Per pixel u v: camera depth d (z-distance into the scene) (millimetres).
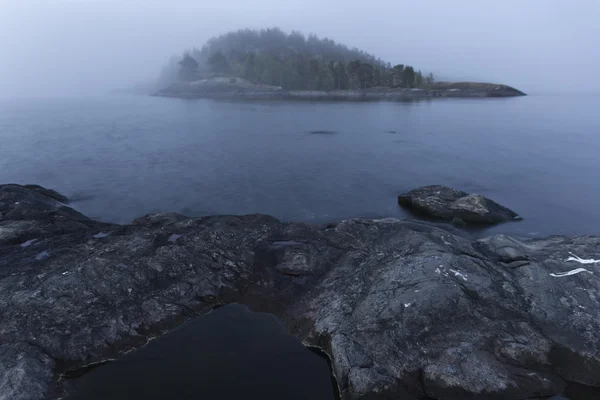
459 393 11680
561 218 28078
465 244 18031
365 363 12508
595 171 40281
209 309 16094
